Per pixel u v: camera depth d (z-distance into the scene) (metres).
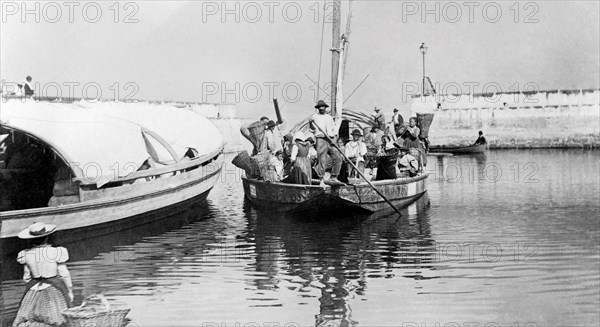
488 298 6.59
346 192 10.98
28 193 11.32
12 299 6.83
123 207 10.50
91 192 10.12
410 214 11.66
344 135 15.13
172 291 6.92
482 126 19.27
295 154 12.11
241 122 20.52
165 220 11.73
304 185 11.04
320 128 11.50
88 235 9.79
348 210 11.24
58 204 9.94
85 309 6.04
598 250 8.47
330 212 11.24
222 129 20.72
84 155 10.18
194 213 12.51
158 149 13.15
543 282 7.04
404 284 7.11
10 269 8.16
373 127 14.35
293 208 11.44
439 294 6.68
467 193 13.90
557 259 8.03
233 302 6.51
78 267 8.14
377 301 6.50
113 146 10.76
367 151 13.16
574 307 6.19
